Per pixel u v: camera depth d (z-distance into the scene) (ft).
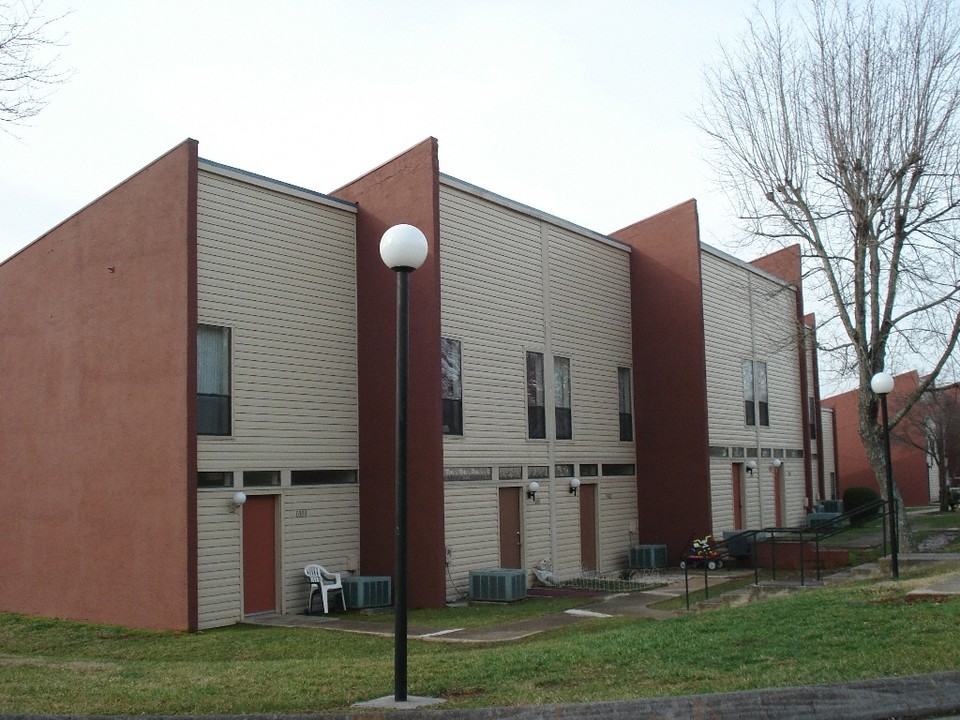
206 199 54.08
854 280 71.72
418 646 43.32
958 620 32.63
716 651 31.48
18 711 26.89
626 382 84.74
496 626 49.39
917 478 179.22
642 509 83.87
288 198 59.47
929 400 148.56
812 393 116.98
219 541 52.75
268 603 55.88
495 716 24.66
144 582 51.83
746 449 95.50
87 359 56.13
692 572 76.18
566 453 75.31
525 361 71.56
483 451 66.13
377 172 63.52
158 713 26.43
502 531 68.08
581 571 75.77
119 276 54.95
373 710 25.57
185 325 51.29
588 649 33.71
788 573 71.20
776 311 104.99
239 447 54.54
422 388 60.59
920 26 68.28
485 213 68.33
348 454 61.87
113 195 55.67
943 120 67.97
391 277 62.13
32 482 58.49
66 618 55.26
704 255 90.12
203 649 44.78
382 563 60.85
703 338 82.48
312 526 58.80
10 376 60.85
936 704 25.02
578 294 78.74
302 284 59.82
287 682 30.42
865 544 79.71
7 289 61.62
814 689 24.84
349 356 62.75
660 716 24.21
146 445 52.49
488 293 67.97
